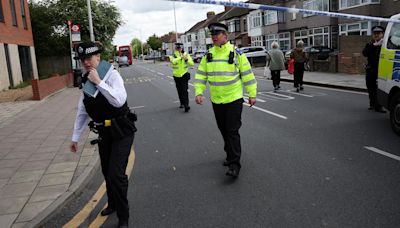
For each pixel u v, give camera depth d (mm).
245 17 55281
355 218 3721
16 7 22406
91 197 4758
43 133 8320
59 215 4262
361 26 30812
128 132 3709
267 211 3992
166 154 6414
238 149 5020
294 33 42219
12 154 6598
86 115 3916
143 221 3969
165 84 20172
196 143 6992
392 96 6941
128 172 5602
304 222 3707
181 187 4844
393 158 5438
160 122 9242
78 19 30516
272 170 5227
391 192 4281
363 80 14609
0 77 18719
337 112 8977
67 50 30516
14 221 3980
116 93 3436
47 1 31828
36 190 4812
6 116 11047
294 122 8172
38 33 29922
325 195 4293
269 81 18016
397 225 3549
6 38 20156
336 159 5523
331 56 19094
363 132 6977
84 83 3652
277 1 42875
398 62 6664
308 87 14477
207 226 3762
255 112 9594
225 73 4996
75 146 3945
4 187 4965
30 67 25391
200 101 5340
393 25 7156
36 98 14672
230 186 4750
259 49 31172
